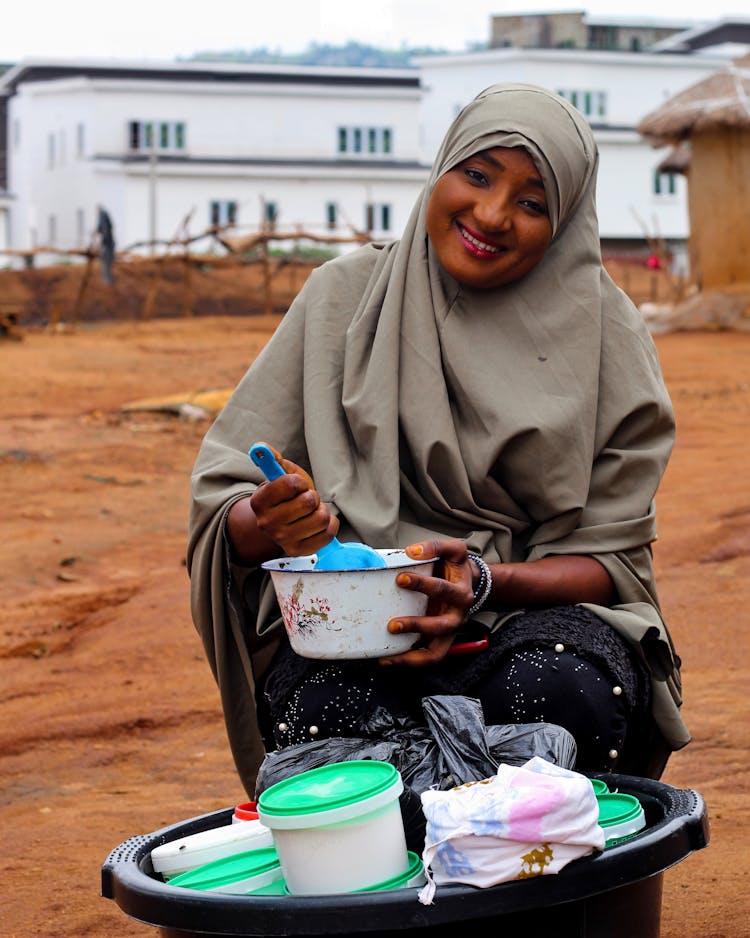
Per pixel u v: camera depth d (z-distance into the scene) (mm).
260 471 3332
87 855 4145
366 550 3014
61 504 11086
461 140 3336
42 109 63219
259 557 3232
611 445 3438
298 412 3471
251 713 3379
